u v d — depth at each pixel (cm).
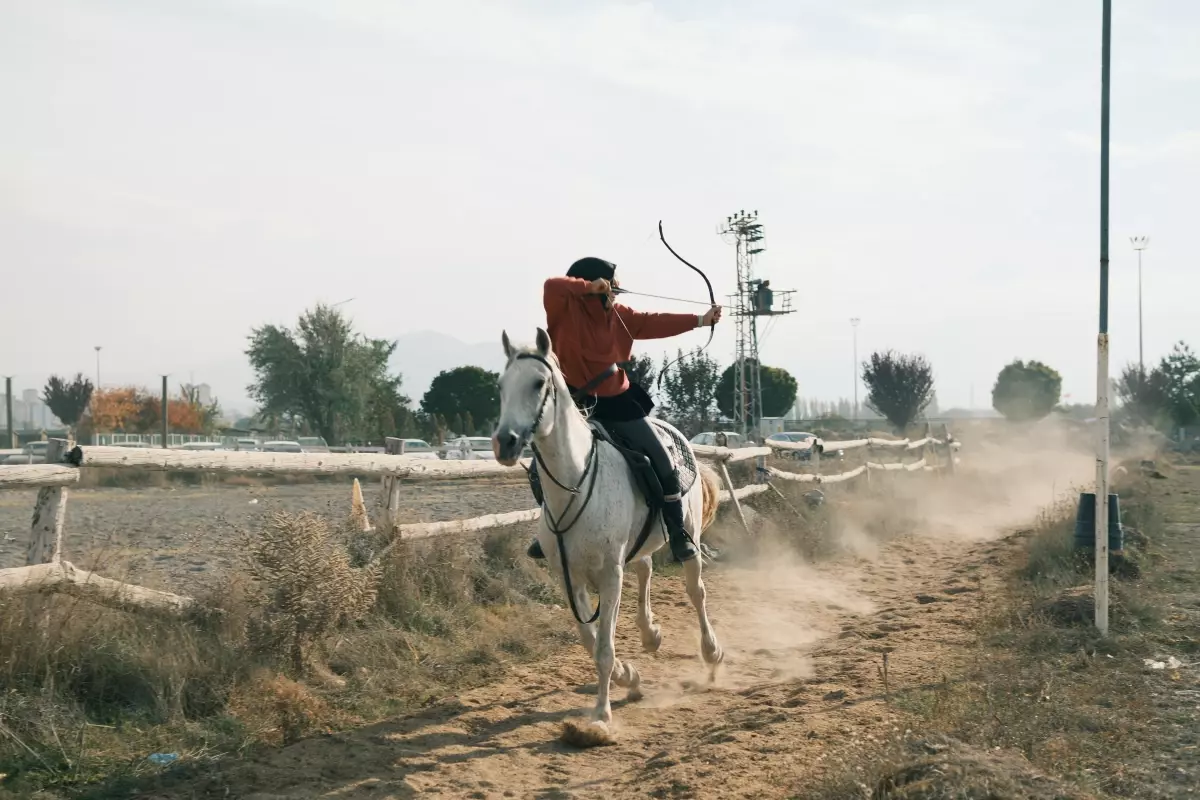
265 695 616
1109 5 797
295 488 2567
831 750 511
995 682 611
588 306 637
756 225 3406
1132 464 3117
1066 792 414
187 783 504
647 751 575
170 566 977
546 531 614
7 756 503
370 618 768
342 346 5334
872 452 2758
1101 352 759
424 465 873
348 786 512
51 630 571
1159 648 704
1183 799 434
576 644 834
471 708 654
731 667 770
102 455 625
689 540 672
